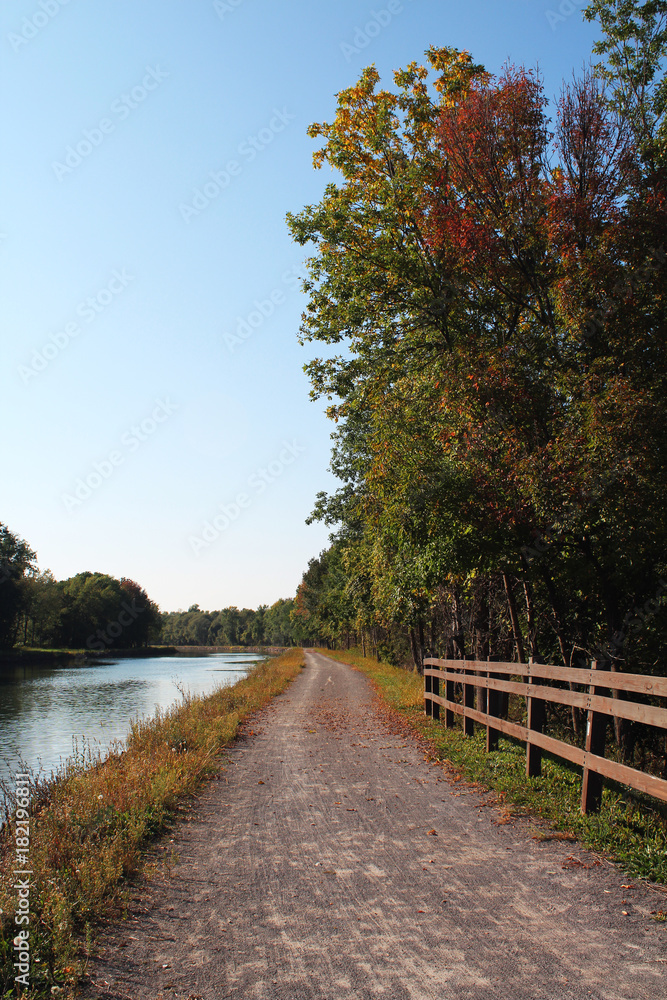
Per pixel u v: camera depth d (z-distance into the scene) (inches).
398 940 138.5
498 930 140.9
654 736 348.5
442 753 357.4
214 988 121.0
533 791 256.1
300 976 124.6
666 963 123.8
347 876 179.3
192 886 174.9
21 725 753.6
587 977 119.7
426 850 198.8
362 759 361.1
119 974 126.8
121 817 224.8
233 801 273.7
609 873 171.8
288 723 527.5
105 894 166.6
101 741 619.8
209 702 631.8
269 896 166.2
